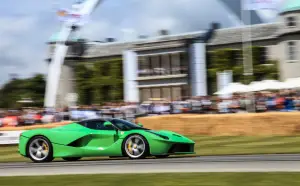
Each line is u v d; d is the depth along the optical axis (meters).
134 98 60.75
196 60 57.22
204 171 10.38
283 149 15.72
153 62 59.62
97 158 15.68
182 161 12.67
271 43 56.38
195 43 57.50
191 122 26.94
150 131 13.77
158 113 36.53
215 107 33.88
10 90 80.38
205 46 59.03
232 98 33.94
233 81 56.59
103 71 65.69
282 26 54.91
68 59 69.56
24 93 79.00
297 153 14.02
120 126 14.00
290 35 54.06
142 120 29.47
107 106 38.38
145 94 60.62
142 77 60.19
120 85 64.06
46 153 14.28
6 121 34.84
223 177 9.20
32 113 36.28
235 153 14.98
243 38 51.88
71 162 14.16
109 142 13.80
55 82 67.44
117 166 12.12
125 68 61.38
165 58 58.78
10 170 12.69
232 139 22.55
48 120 35.91
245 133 24.64
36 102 79.06
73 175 10.58
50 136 14.25
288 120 23.14
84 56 70.75
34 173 11.65
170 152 13.55
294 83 37.44
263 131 24.02
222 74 42.88
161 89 59.16
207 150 16.91
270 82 38.78
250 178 8.92
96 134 13.92
